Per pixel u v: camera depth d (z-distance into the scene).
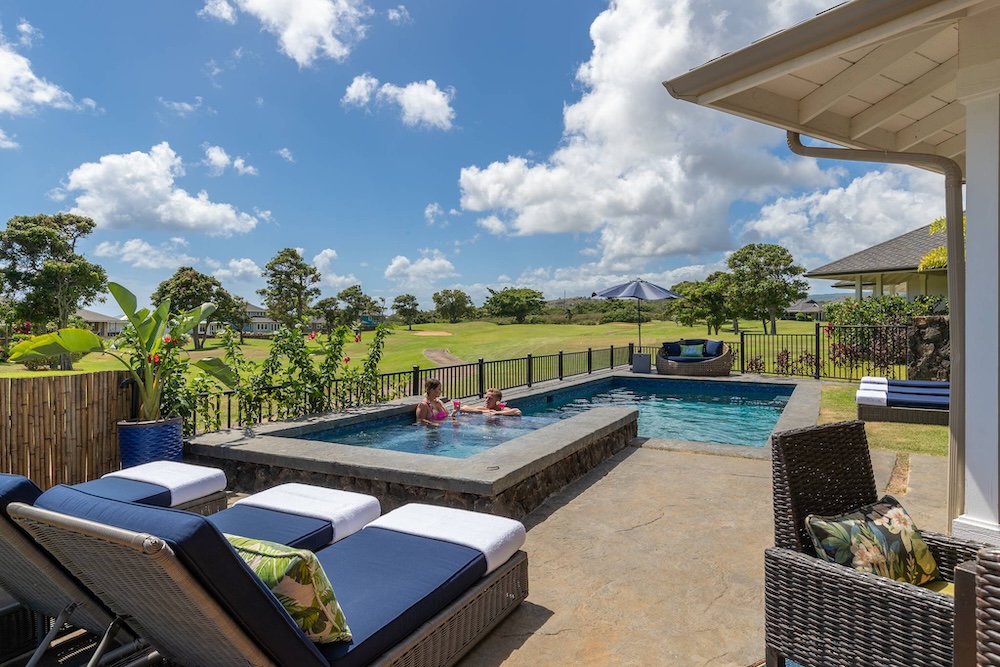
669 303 51.09
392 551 2.64
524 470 4.35
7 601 2.41
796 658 2.07
